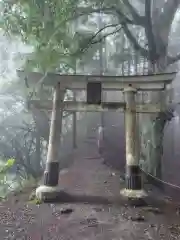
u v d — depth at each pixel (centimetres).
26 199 543
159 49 764
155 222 436
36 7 635
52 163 558
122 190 566
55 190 539
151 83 627
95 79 627
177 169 788
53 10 647
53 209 487
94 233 393
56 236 382
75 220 439
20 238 370
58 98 618
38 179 682
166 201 541
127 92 622
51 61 655
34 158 719
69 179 695
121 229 404
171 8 744
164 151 871
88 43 733
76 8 695
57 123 595
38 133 726
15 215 456
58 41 662
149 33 759
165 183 646
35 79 644
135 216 458
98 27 893
